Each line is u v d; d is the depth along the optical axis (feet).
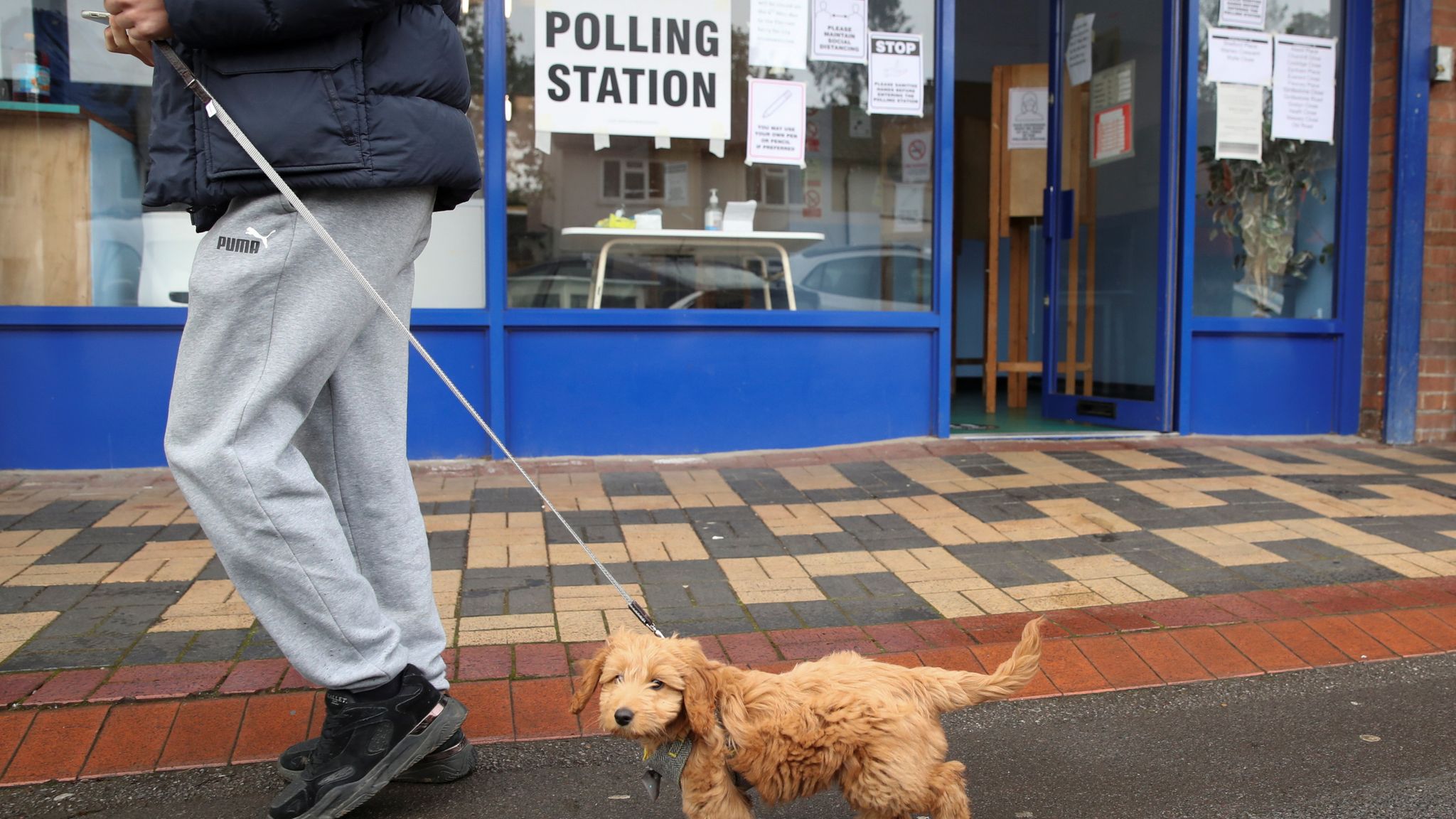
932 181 21.61
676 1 20.10
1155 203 23.12
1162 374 23.04
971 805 8.59
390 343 8.52
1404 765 9.25
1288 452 21.80
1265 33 23.12
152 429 18.34
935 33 21.44
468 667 10.66
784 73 20.76
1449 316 23.29
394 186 7.66
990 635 11.77
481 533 15.19
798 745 6.81
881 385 21.54
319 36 7.32
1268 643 11.76
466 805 8.43
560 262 19.85
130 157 18.35
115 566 13.30
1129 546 15.02
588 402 19.98
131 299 18.47
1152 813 8.47
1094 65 24.77
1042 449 21.53
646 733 6.53
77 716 9.41
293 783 7.90
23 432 17.89
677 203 20.36
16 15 17.83
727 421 20.59
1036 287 33.65
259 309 7.39
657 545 14.82
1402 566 14.19
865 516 16.43
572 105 19.72
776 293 20.93
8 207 17.95
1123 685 10.87
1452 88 22.95
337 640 7.76
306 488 7.64
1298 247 23.76
